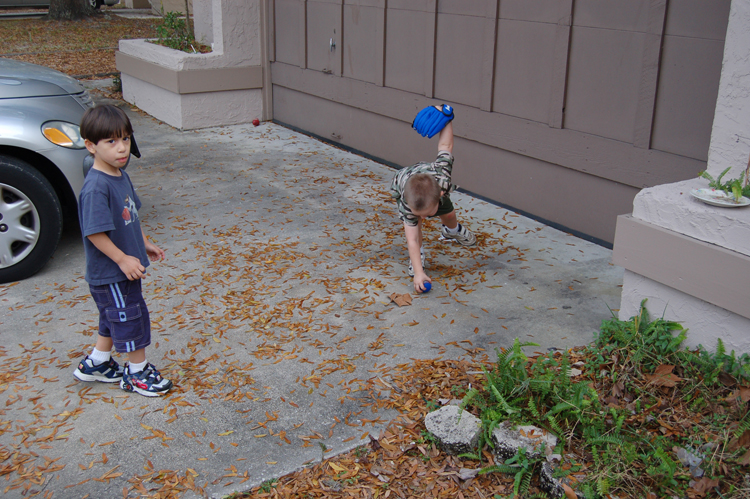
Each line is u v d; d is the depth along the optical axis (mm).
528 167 5367
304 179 6480
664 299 3051
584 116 4793
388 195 6023
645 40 4238
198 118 8539
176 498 2369
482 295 4016
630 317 3223
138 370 2988
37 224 4109
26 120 4137
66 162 4242
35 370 3188
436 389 2990
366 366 3236
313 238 4949
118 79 10727
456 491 2412
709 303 2867
